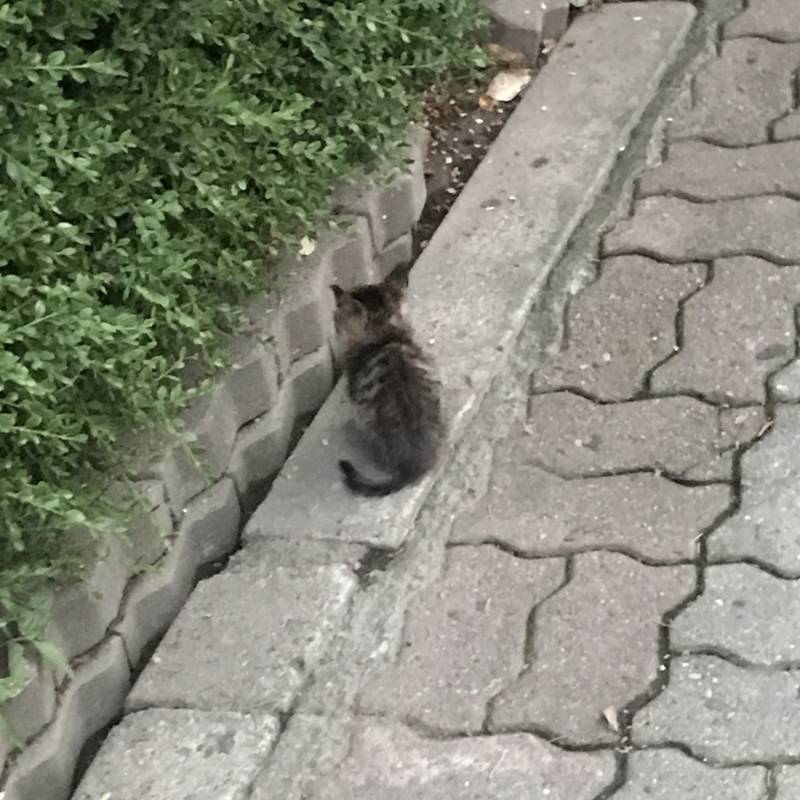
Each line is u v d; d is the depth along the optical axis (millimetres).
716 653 2801
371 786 2752
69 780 2781
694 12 3562
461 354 3068
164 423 2795
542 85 3449
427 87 3281
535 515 2947
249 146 2943
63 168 2707
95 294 2770
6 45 2682
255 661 2818
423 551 2922
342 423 3033
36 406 2668
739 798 2701
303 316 3035
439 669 2828
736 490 2938
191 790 2730
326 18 3027
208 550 2947
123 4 2822
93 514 2723
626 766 2734
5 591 2660
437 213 3309
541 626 2846
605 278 3189
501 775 2742
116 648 2826
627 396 3053
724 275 3164
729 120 3387
